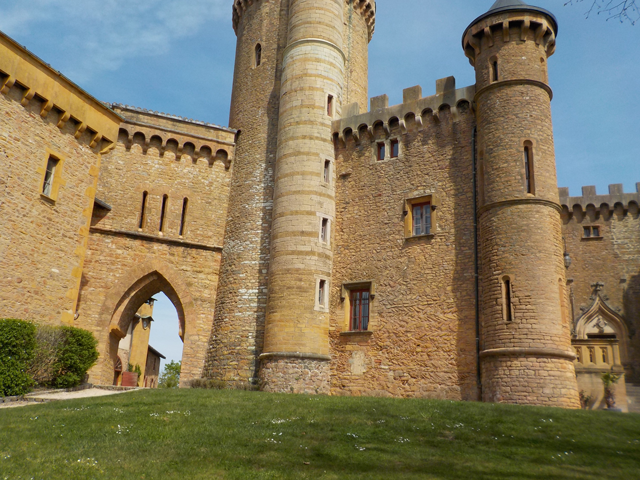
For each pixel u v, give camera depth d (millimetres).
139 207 30703
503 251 22312
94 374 27656
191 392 19938
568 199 34250
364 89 35156
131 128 31516
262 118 32219
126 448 11477
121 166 31000
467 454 11758
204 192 31906
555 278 21797
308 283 26672
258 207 30453
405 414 15445
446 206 25453
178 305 30781
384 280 26328
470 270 23938
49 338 20984
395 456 11438
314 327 26312
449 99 26594
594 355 25047
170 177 31625
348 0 35312
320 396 19359
